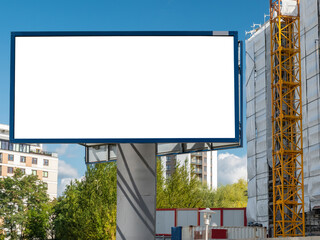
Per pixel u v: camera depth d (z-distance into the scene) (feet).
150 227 55.93
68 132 52.31
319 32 189.67
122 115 52.47
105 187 209.67
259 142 228.84
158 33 52.85
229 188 411.34
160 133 52.24
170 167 502.79
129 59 52.90
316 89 189.06
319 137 184.75
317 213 189.16
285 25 221.25
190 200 236.43
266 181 220.43
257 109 232.32
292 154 201.57
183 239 135.74
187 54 52.80
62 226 247.29
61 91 52.70
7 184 363.76
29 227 310.65
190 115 52.34
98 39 53.06
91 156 79.71
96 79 52.80
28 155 472.44
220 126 52.19
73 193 245.24
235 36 52.75
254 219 225.97
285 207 203.51
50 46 53.01
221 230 132.87
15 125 52.24
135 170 56.65
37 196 372.99
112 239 200.44
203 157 520.83
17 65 52.75
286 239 103.24
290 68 210.18
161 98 52.54
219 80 52.60
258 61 234.17
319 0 191.01
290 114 208.23
